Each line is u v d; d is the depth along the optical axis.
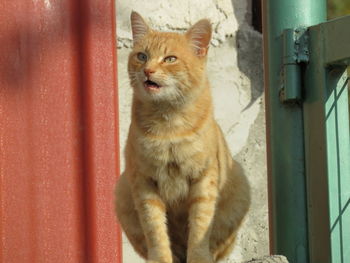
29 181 5.02
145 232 5.34
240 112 7.49
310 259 4.13
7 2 5.04
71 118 5.16
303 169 4.17
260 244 7.41
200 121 5.34
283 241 4.21
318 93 4.02
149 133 5.29
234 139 7.42
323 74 3.99
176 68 5.53
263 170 7.54
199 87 5.61
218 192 5.41
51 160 5.08
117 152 5.35
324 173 3.99
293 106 4.17
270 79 4.28
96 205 5.23
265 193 7.52
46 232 5.04
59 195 5.09
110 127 5.30
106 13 5.32
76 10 5.21
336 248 3.97
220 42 7.46
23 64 5.04
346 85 4.02
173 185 5.35
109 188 5.30
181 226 5.63
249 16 7.67
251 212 7.38
